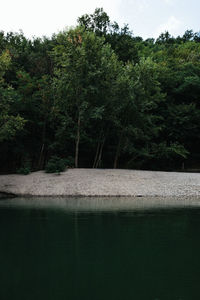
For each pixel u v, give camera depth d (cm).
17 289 354
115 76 2139
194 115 2703
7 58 1783
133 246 542
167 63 3173
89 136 2283
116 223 761
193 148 2998
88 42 1994
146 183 1573
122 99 2075
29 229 690
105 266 436
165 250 516
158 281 378
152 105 2319
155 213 929
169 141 2842
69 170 1845
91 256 482
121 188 1504
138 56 3038
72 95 2028
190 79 2734
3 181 1648
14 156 2462
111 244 555
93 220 807
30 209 1029
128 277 394
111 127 2272
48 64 2514
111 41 2678
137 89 2070
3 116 1719
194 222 771
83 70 1986
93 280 384
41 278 390
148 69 2161
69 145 2383
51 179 1659
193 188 1501
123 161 2786
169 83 2866
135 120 2208
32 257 477
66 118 2048
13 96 1958
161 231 666
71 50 1936
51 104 2166
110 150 2556
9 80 2373
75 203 1199
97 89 1948
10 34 2772
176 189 1488
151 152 2414
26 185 1584
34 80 2198
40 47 2777
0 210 1006
